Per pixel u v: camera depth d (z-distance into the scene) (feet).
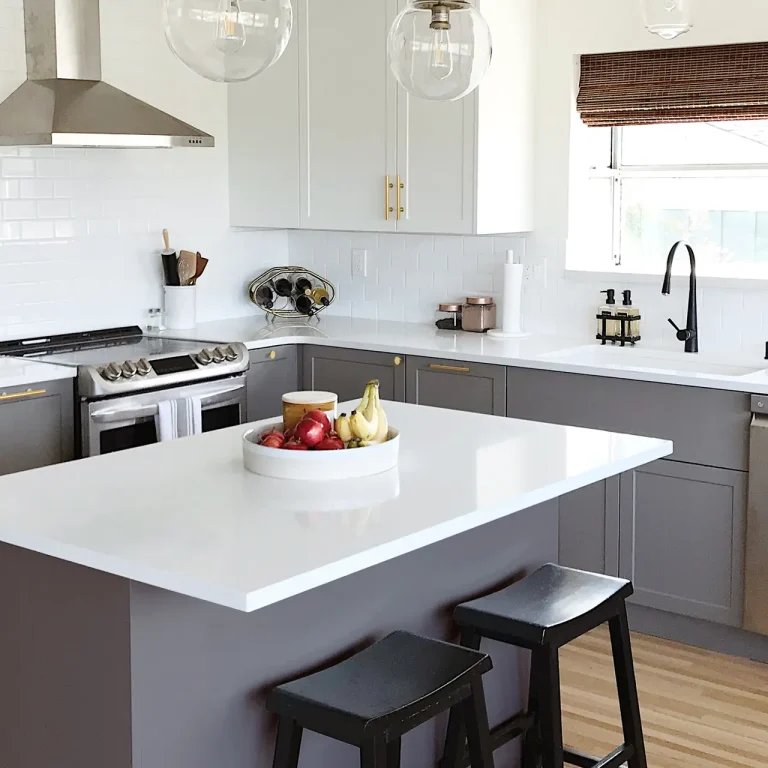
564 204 16.35
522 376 14.56
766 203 15.03
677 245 14.75
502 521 9.96
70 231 15.98
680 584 13.62
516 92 16.01
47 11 13.80
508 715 10.19
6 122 13.46
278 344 16.43
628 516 13.92
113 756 7.33
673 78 15.21
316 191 17.20
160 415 14.24
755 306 14.83
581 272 16.28
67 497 8.19
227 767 7.73
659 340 15.75
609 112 15.89
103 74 16.14
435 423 10.79
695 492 13.38
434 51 7.60
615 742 11.13
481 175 15.52
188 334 16.76
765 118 14.60
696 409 13.23
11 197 15.19
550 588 9.09
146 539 7.13
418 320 18.10
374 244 18.40
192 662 7.43
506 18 15.62
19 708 7.98
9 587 7.89
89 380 13.47
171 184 17.34
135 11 16.51
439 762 9.45
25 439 13.14
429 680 7.41
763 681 12.73
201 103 17.62
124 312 16.87
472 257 17.35
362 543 7.05
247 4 6.88
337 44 16.60
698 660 13.33
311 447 8.84
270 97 17.48
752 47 14.55
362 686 7.32
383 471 8.87
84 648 7.41
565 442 9.94
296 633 8.09
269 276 18.95
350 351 16.26
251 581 6.32
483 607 8.65
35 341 15.47
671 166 15.75
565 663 13.12
